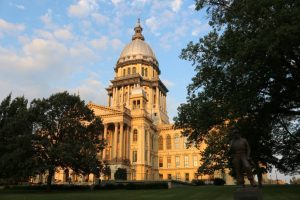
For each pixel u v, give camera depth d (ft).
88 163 171.32
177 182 211.00
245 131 114.52
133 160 315.58
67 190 186.09
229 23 100.01
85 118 193.67
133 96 346.33
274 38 81.20
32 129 177.47
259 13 88.53
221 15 108.37
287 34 78.59
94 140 191.52
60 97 184.75
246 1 90.12
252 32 92.22
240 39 94.27
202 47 110.93
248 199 53.11
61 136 182.29
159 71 448.65
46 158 173.78
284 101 106.83
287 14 80.94
